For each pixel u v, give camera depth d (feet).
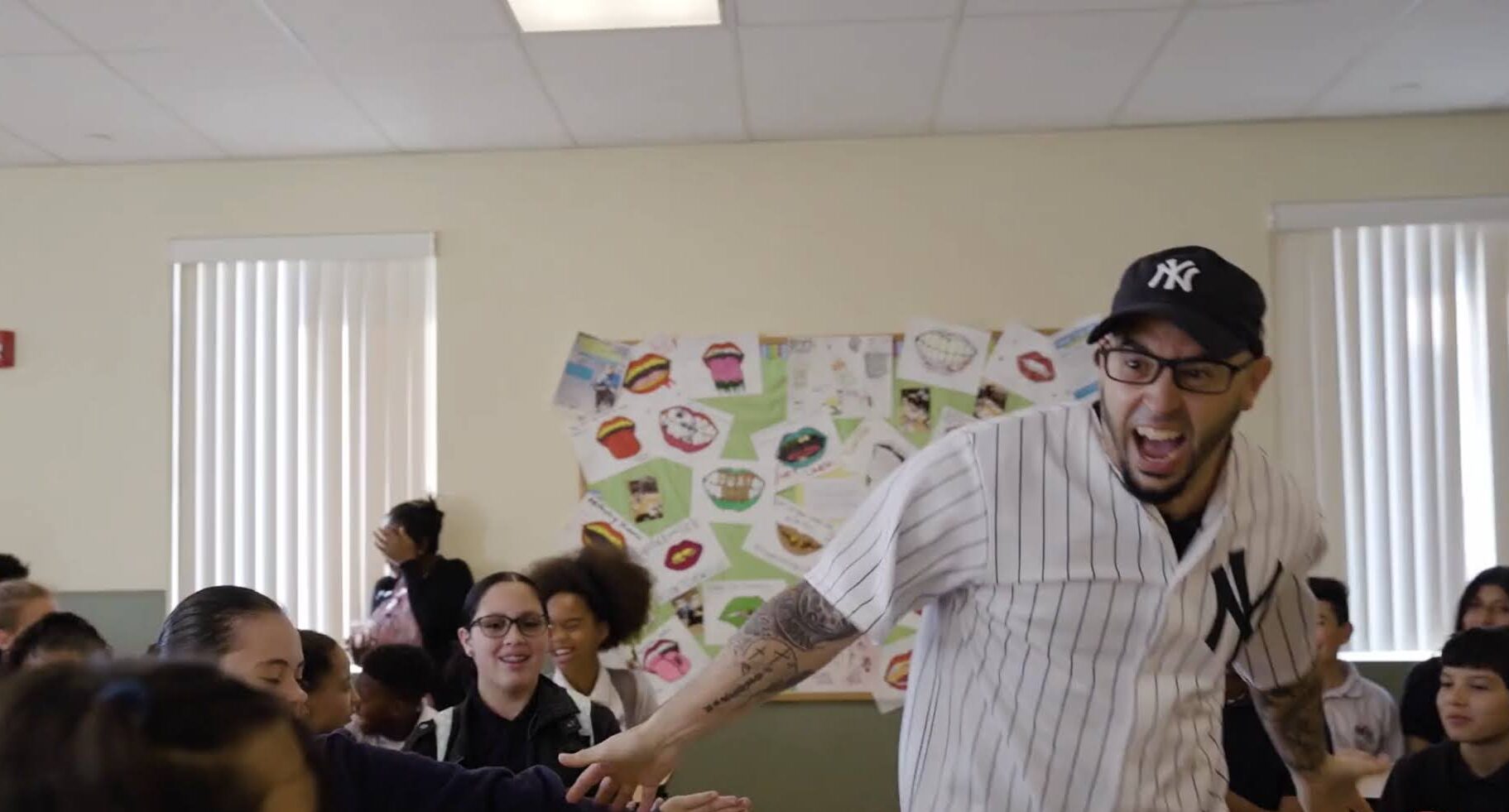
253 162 12.89
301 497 12.69
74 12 9.05
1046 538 3.98
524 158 12.75
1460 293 12.24
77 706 1.66
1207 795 4.09
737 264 12.55
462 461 12.48
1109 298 12.36
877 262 12.49
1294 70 10.81
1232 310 3.76
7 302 12.93
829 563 4.21
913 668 4.58
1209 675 4.15
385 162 12.82
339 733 3.87
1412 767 7.61
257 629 4.70
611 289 12.59
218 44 9.74
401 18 9.30
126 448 12.76
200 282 12.91
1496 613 9.47
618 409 12.43
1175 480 3.85
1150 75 10.87
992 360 12.30
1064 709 3.94
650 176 12.67
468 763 6.59
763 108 11.57
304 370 12.78
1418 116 12.28
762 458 12.29
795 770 12.07
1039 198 12.48
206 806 1.62
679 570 12.20
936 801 4.15
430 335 12.76
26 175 13.00
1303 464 12.16
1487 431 12.09
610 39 9.78
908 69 10.58
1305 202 12.28
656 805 4.61
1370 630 12.00
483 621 6.77
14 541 12.73
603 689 8.52
